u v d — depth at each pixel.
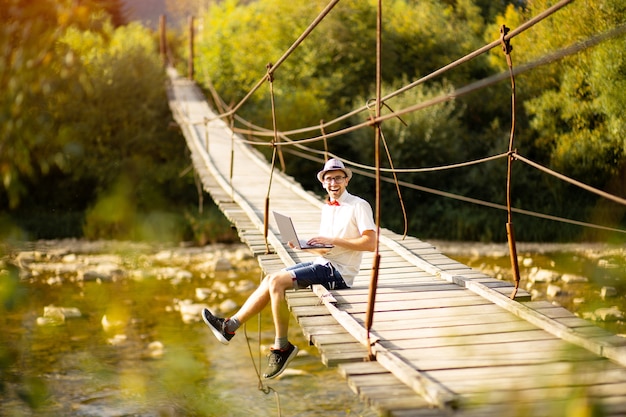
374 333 4.78
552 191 23.33
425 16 30.64
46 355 9.89
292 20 30.75
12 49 1.87
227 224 22.64
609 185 19.03
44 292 14.45
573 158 20.58
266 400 8.62
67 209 21.94
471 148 26.23
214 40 33.50
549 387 2.16
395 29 30.17
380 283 6.29
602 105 16.16
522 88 22.97
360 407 8.51
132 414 7.84
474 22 31.02
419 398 3.63
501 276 17.27
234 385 9.05
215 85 32.25
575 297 13.88
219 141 19.36
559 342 4.49
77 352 10.05
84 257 18.92
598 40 3.24
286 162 26.89
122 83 25.36
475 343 4.52
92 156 22.56
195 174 21.88
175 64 39.56
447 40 30.02
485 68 29.02
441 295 5.82
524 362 4.12
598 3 15.39
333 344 4.61
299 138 27.00
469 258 20.75
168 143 26.66
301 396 8.85
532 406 1.85
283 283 5.72
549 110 21.59
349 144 27.55
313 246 5.85
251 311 5.76
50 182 21.11
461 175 25.86
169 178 25.23
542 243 22.84
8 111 1.86
